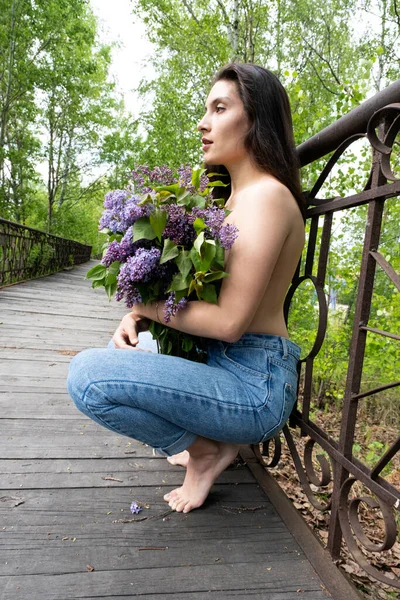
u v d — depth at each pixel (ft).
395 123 3.07
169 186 3.33
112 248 3.54
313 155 4.74
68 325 12.84
